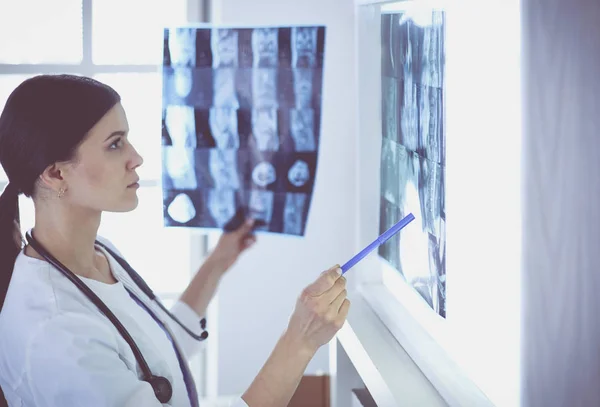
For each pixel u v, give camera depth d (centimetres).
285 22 206
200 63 206
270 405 118
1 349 112
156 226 239
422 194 110
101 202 119
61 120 114
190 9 219
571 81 74
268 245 215
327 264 215
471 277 92
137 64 222
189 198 210
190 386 133
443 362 103
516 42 74
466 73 90
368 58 140
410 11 113
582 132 74
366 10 139
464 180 93
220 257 176
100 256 134
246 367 220
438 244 103
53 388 107
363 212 145
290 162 208
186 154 209
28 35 226
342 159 212
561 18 73
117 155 121
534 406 76
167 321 145
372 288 143
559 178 75
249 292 217
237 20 206
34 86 116
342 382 146
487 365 88
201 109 207
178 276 243
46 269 115
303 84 204
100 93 119
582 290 76
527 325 76
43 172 115
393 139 127
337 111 210
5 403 117
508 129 77
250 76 205
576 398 76
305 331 119
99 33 226
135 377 112
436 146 102
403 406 98
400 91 120
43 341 107
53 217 119
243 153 208
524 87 74
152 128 230
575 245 75
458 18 91
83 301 115
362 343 121
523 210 75
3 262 119
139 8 226
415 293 116
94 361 108
